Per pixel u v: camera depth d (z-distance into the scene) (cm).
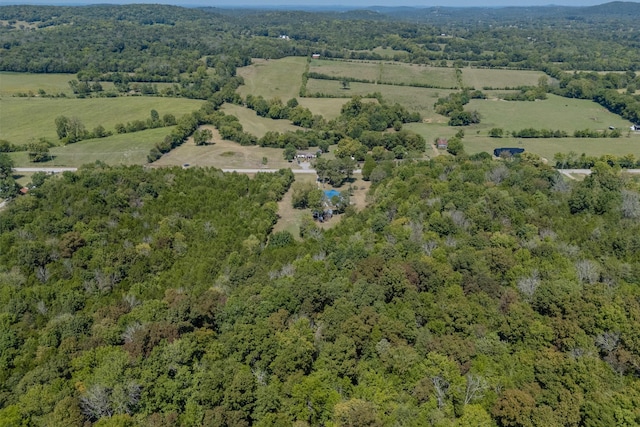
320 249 10512
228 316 7781
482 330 7181
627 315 7238
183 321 7512
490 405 5900
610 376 6372
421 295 7950
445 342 6738
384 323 7081
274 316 7500
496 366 6550
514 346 7050
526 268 8775
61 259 10531
